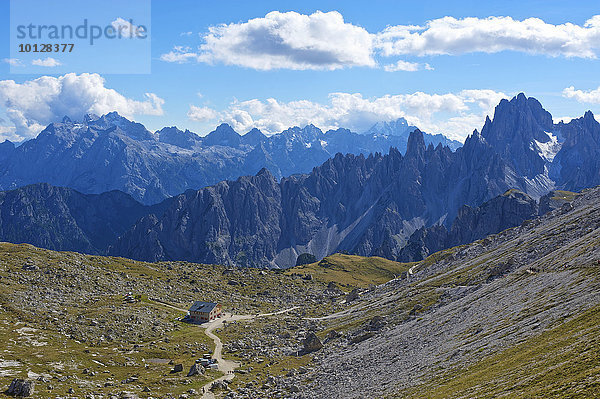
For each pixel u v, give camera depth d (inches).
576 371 2581.2
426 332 5556.1
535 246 7504.9
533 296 4736.7
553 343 3235.7
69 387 5064.0
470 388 3139.8
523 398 2546.8
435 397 3270.2
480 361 3727.9
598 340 2837.1
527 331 3838.6
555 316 3804.1
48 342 6771.7
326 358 6220.5
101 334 7583.7
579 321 3378.4
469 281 7514.8
